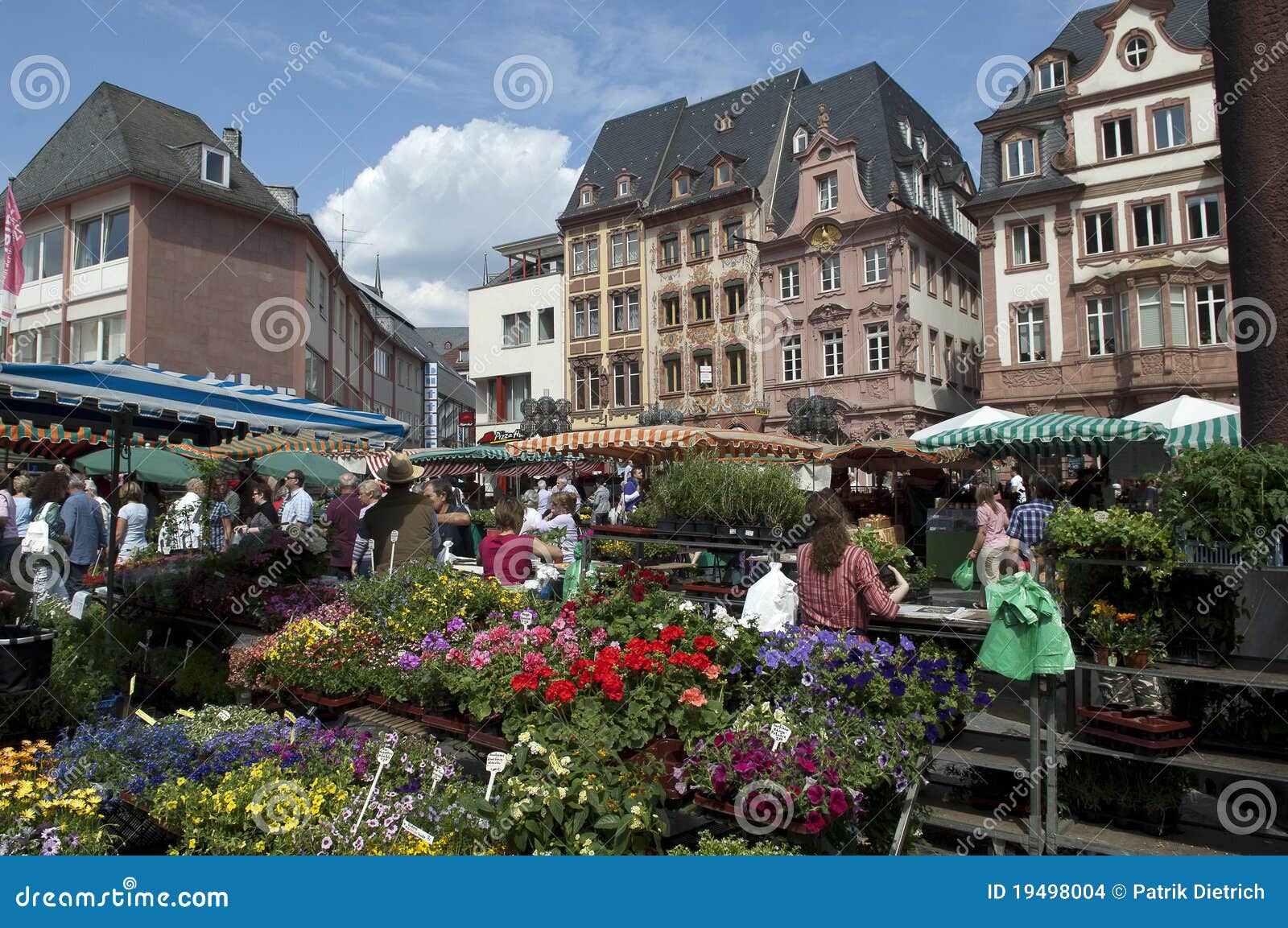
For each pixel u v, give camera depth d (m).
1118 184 28.52
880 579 4.95
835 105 37.91
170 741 4.59
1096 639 4.48
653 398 39.97
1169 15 28.56
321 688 5.70
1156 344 27.06
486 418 45.44
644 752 4.21
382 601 6.39
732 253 37.78
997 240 30.75
